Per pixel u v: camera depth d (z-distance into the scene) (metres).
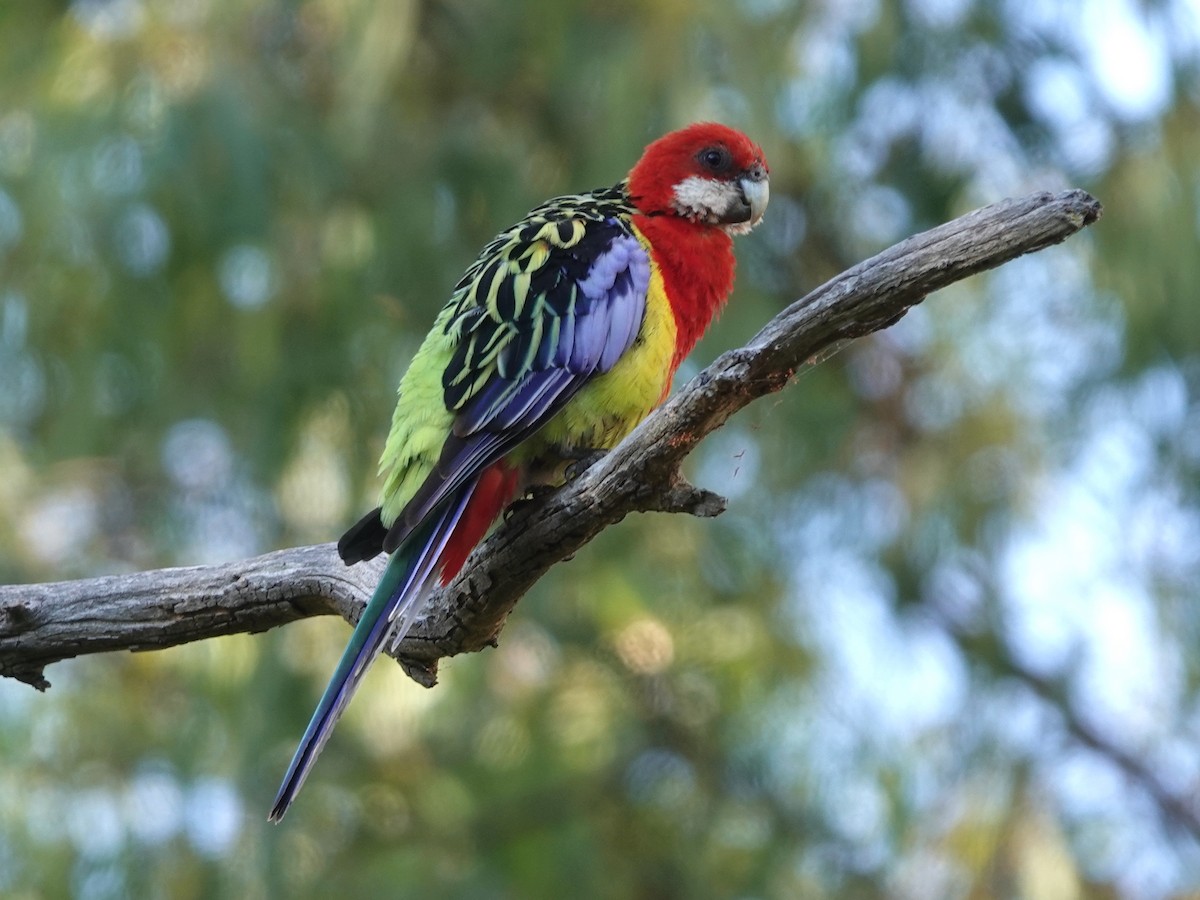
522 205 13.17
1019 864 13.38
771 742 13.88
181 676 13.42
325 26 13.24
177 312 12.93
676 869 13.30
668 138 8.65
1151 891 13.70
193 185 12.13
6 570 13.11
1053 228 5.87
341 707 6.68
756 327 13.12
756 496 14.03
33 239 12.48
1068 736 14.26
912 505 14.10
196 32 12.59
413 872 12.27
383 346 13.10
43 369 13.17
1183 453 13.38
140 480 13.65
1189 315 12.93
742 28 12.21
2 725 12.98
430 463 7.24
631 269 7.89
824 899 13.35
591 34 12.70
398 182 13.10
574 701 13.61
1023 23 13.52
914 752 13.91
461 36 13.36
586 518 6.73
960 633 14.45
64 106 12.44
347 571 7.40
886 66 13.36
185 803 12.66
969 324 14.35
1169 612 13.76
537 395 7.40
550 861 12.67
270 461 12.91
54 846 12.61
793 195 14.21
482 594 7.04
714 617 13.92
